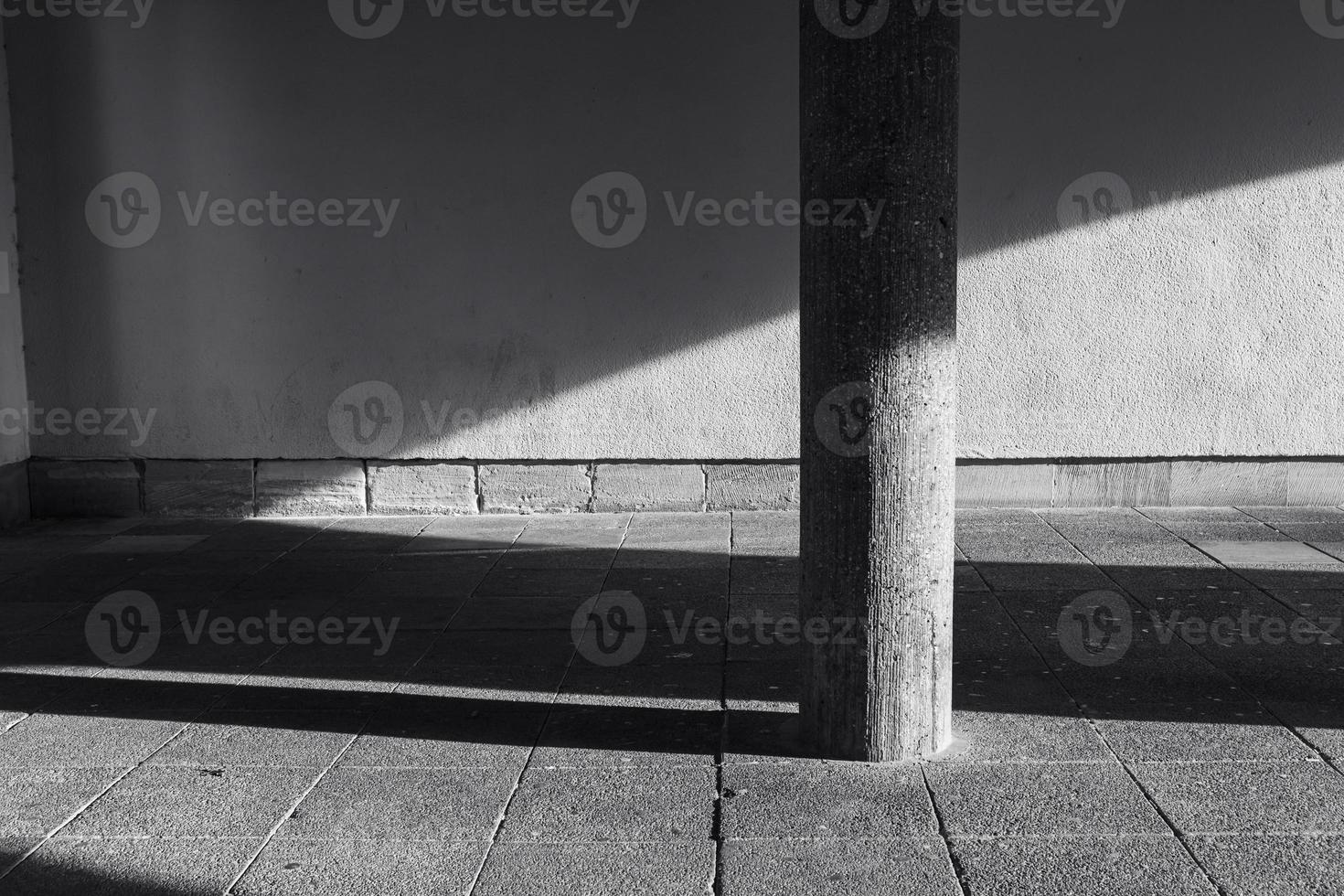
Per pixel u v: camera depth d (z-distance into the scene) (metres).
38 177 7.51
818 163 3.64
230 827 3.50
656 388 7.44
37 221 7.54
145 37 7.34
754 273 7.29
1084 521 7.06
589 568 6.35
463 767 3.91
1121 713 4.25
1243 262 7.10
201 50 7.32
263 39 7.29
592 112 7.21
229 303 7.52
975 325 7.24
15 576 6.39
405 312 7.45
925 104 3.57
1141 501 7.36
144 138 7.42
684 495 7.54
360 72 7.27
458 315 7.43
